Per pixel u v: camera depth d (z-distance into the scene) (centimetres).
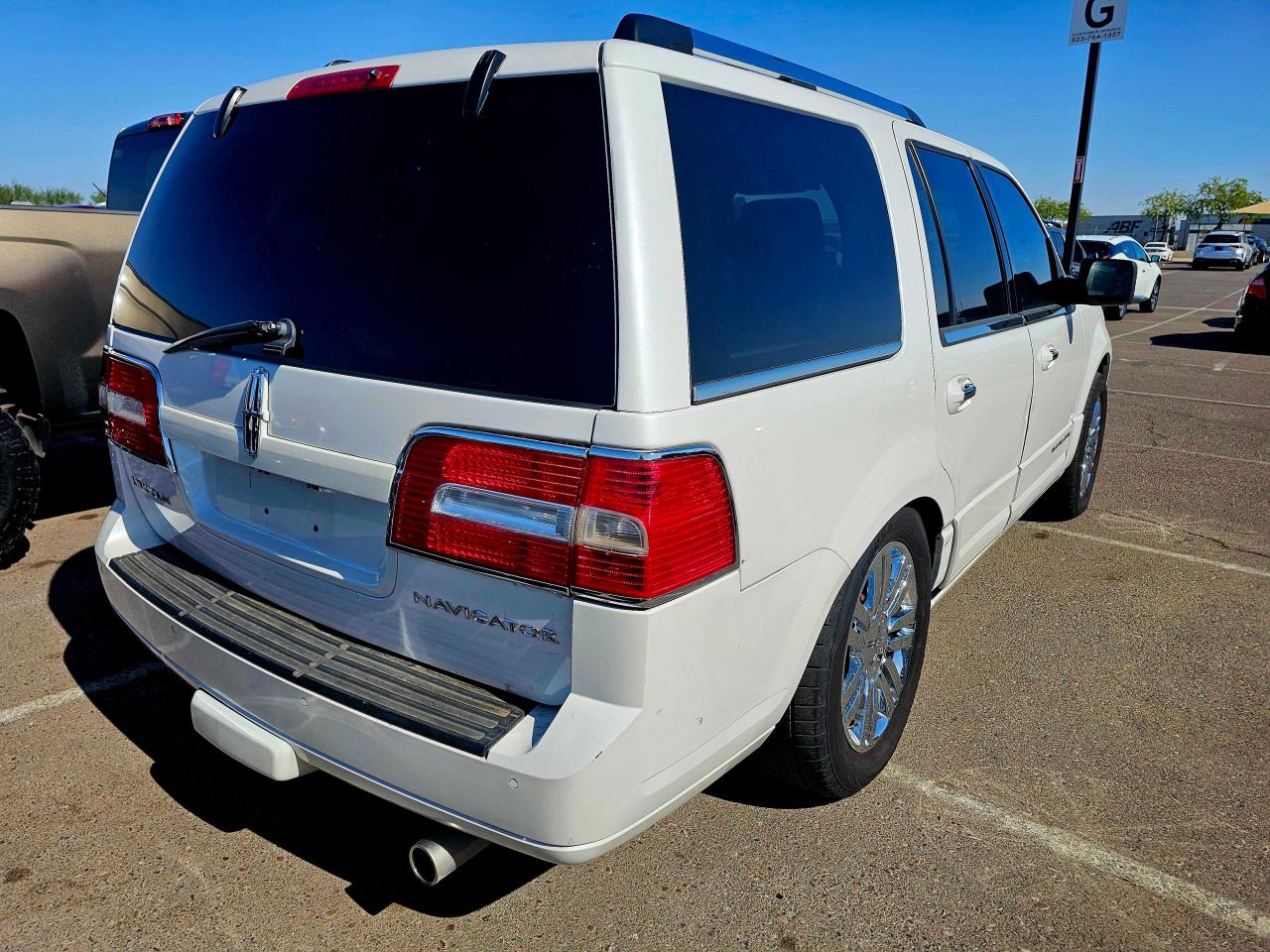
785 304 222
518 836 183
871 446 248
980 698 345
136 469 282
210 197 253
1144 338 1507
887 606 280
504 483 185
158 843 260
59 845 258
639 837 265
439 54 215
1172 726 327
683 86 204
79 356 460
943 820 273
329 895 242
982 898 242
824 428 225
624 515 176
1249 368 1183
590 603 179
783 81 250
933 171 317
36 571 444
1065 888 247
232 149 251
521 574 185
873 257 265
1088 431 532
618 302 179
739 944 227
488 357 190
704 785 213
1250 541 520
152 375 264
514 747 183
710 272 198
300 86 237
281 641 223
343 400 208
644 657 180
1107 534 531
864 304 256
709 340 195
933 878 249
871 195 271
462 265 197
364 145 219
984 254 348
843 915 236
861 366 247
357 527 215
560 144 190
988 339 333
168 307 259
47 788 283
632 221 182
